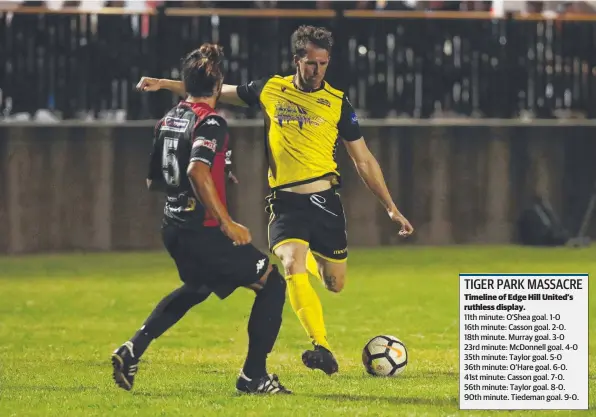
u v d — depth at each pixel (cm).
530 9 5509
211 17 5050
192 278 1853
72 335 2842
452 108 5247
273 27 5081
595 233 5350
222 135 1789
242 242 1772
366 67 5181
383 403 1842
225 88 2241
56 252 4931
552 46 5309
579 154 5316
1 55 4922
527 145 5275
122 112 5022
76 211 4950
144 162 5009
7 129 4875
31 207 4909
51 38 4962
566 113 5334
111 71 5009
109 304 3416
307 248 2152
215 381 2073
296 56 2134
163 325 1845
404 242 5181
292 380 2103
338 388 1994
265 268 1861
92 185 4962
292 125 2169
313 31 2128
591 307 3272
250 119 5125
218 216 1762
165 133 1848
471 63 5253
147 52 5031
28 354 2520
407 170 5175
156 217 5019
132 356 1827
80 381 2089
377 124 5147
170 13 5031
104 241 4978
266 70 5081
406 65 5203
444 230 5216
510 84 5288
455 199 5222
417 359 2409
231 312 3209
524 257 4675
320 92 2184
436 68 5225
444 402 1864
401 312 3212
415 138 5181
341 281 2283
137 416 1728
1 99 4938
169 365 2312
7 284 3900
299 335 2795
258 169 5053
